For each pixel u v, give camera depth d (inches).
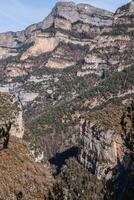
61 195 5462.6
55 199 5408.5
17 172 6604.3
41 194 6624.0
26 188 6441.9
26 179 6702.8
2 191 5836.6
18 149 7460.6
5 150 6850.4
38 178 7160.4
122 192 4766.2
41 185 6998.0
